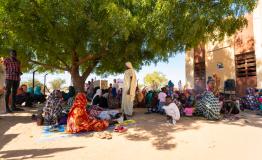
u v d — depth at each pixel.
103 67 15.24
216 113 8.34
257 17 14.49
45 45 10.92
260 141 5.93
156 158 5.00
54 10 8.98
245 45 15.33
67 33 10.00
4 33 9.82
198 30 8.50
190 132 6.70
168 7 7.27
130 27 7.70
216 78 10.77
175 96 10.96
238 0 8.50
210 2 8.29
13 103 10.09
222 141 5.99
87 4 8.92
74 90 12.62
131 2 7.98
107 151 5.38
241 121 8.14
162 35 8.20
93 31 9.60
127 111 9.20
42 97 14.77
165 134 6.54
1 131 6.97
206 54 18.67
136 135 6.49
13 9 8.56
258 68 14.36
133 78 9.27
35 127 7.43
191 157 5.06
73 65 13.21
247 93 13.44
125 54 11.92
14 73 9.52
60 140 6.15
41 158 4.98
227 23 9.12
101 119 7.77
